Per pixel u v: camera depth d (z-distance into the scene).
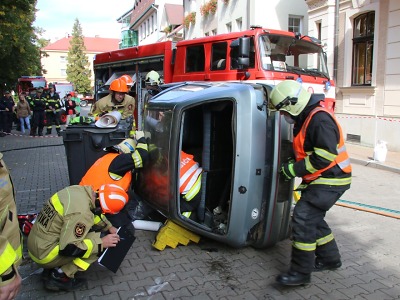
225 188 4.11
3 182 1.97
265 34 7.53
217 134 3.98
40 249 2.95
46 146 11.27
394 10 10.11
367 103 11.20
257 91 3.61
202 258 3.85
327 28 12.51
